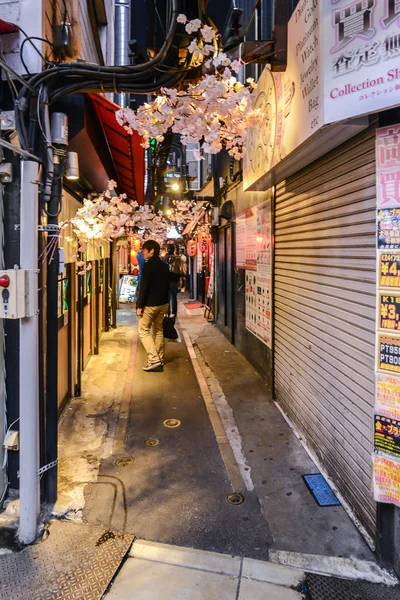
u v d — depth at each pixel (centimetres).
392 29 184
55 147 286
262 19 453
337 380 299
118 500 296
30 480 248
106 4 670
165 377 598
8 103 289
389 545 230
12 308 235
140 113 271
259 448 375
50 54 303
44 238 286
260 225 561
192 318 1163
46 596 209
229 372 618
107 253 935
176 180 1530
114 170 649
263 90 375
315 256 346
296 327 406
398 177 211
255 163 434
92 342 718
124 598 208
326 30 211
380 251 220
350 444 278
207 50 240
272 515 279
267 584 218
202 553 241
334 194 300
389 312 217
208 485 317
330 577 223
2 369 281
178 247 2022
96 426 425
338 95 208
